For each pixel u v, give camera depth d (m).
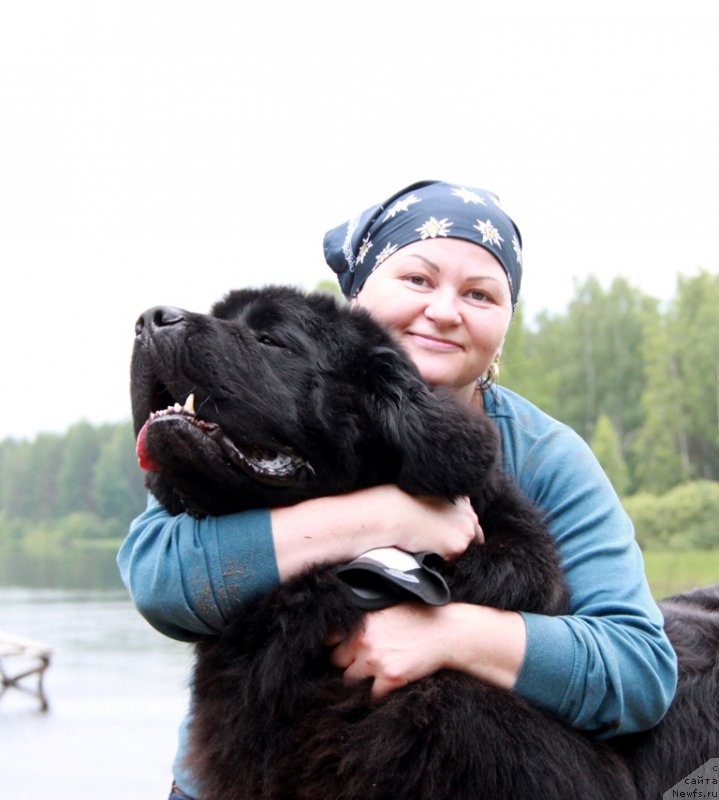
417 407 3.17
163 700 12.95
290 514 3.16
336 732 3.00
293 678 3.08
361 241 3.95
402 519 3.14
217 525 3.18
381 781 2.92
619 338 64.06
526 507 3.38
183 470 3.13
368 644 3.03
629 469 57.91
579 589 3.41
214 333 3.20
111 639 19.66
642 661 3.16
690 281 57.94
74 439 18.64
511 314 4.00
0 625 22.05
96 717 11.82
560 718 3.11
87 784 8.58
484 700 2.97
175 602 3.13
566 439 3.75
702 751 3.62
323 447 3.29
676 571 26.23
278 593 3.11
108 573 44.34
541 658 3.03
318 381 3.31
